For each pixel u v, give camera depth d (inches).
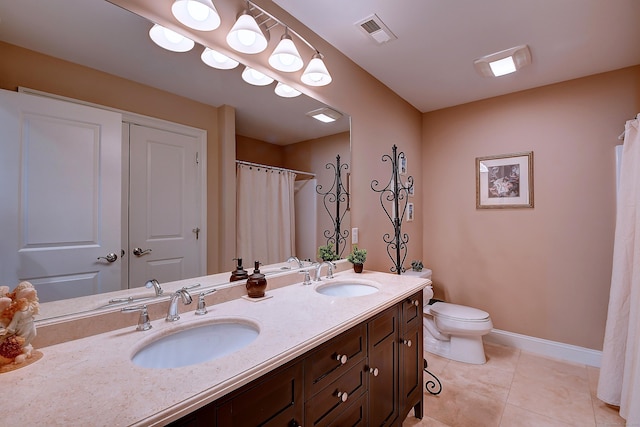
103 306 42.8
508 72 92.4
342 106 85.0
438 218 126.9
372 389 53.6
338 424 44.8
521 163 107.9
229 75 59.3
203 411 27.8
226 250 59.5
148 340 38.5
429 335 107.3
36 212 37.6
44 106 38.3
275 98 68.2
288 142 71.6
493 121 113.9
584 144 97.3
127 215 46.0
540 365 95.5
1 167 35.2
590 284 96.3
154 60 48.5
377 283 70.6
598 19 69.9
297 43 70.7
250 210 63.7
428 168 129.4
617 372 73.8
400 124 113.4
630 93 91.0
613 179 92.9
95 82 42.6
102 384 27.9
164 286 50.1
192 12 49.1
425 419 71.7
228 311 49.0
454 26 73.0
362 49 83.1
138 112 47.1
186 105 53.1
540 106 104.7
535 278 105.5
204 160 56.1
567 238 100.0
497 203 112.8
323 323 43.8
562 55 85.3
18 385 27.6
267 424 33.8
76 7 40.7
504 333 110.9
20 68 36.5
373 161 97.5
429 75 97.4
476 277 117.4
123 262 45.4
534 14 68.4
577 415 71.5
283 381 35.8
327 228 80.9
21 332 31.6
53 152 39.0
